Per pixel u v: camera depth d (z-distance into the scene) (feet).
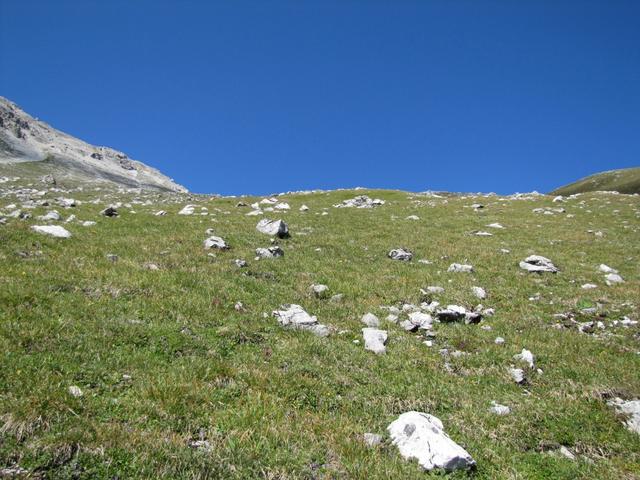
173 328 38.96
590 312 55.98
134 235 72.23
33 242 56.95
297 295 54.03
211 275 54.60
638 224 126.21
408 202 170.91
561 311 56.03
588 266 78.23
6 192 160.35
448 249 86.22
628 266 80.74
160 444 23.76
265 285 55.01
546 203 164.66
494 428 30.99
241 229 88.33
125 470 21.72
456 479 24.77
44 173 409.69
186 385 29.99
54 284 43.62
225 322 42.39
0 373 27.61
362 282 61.57
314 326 45.14
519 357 42.01
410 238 96.07
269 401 30.14
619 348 45.73
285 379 33.32
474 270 72.08
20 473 20.20
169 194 250.37
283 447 25.46
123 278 48.06
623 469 27.55
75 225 74.28
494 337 47.26
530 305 57.82
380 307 53.62
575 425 31.99
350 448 26.00
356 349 41.29
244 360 35.81
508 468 26.73
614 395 36.14
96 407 26.55
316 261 70.13
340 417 29.84
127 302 42.78
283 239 85.40
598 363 41.93
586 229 116.67
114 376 30.50
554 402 35.06
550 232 110.42
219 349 37.11
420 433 27.27
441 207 153.17
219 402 29.37
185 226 86.02
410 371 38.40
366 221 118.21
